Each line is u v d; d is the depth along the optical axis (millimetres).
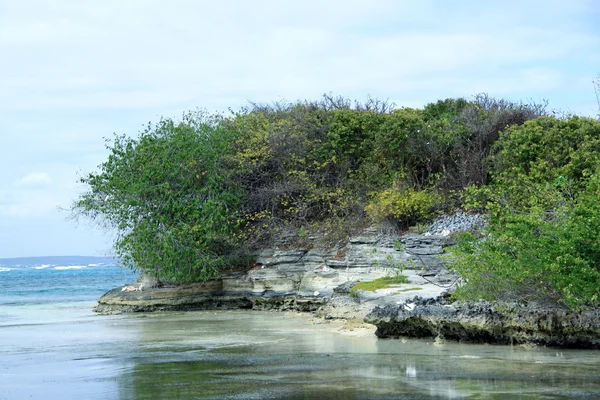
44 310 31906
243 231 31094
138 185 28938
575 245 14953
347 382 12242
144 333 21000
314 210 31438
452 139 29641
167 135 30828
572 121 26266
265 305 28766
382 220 27469
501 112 30500
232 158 31094
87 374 13812
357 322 20922
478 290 16688
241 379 12805
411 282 22484
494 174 27031
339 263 26734
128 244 28875
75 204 29672
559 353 14773
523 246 15617
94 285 61031
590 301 14836
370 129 32062
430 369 13320
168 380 12875
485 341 16422
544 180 23672
